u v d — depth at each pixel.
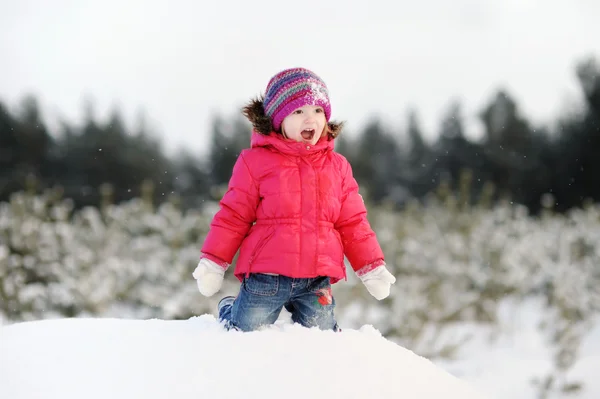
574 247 8.64
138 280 7.23
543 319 7.07
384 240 7.66
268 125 2.34
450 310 6.63
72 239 7.78
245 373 1.80
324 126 2.37
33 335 2.12
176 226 7.77
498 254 7.50
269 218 2.24
